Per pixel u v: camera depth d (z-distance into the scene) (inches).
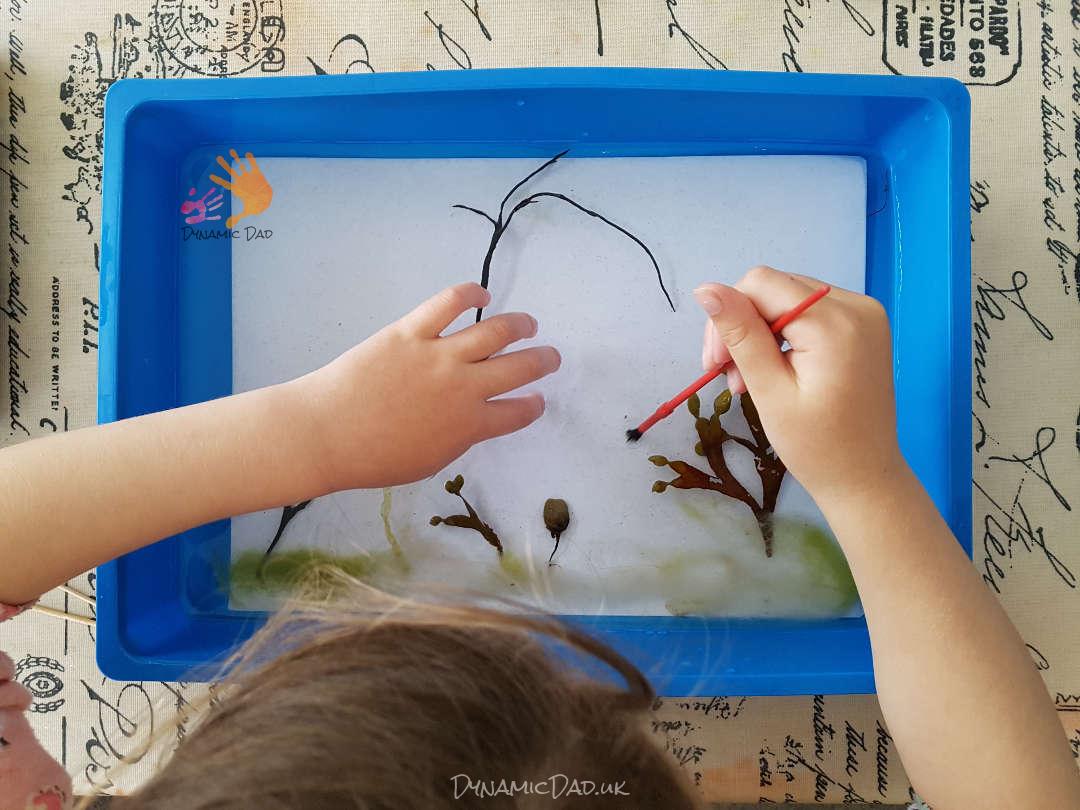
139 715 21.9
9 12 22.5
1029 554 21.8
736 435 21.3
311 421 16.4
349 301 21.5
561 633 17.5
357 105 19.2
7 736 15.8
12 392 22.3
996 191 22.1
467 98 18.9
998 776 15.2
